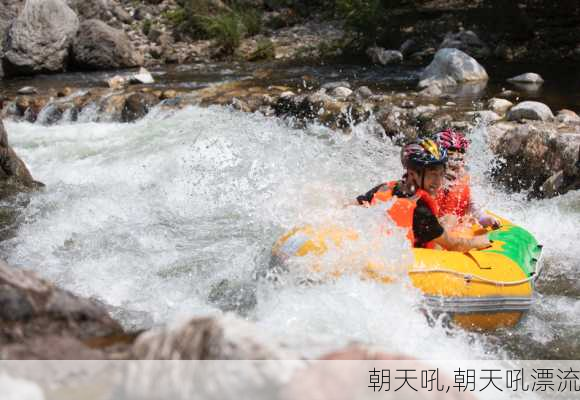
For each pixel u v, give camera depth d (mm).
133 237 5652
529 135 7215
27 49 13719
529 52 12578
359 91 9844
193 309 4281
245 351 1732
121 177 7441
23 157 8539
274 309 3932
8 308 2068
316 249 4047
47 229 5875
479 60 12453
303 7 16844
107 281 4781
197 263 5051
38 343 2010
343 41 14344
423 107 8789
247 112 9609
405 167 4301
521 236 4836
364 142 8297
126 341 2121
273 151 7840
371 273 3967
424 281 3984
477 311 4113
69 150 8742
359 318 3775
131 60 14328
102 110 10266
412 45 13352
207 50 15039
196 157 7746
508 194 7066
